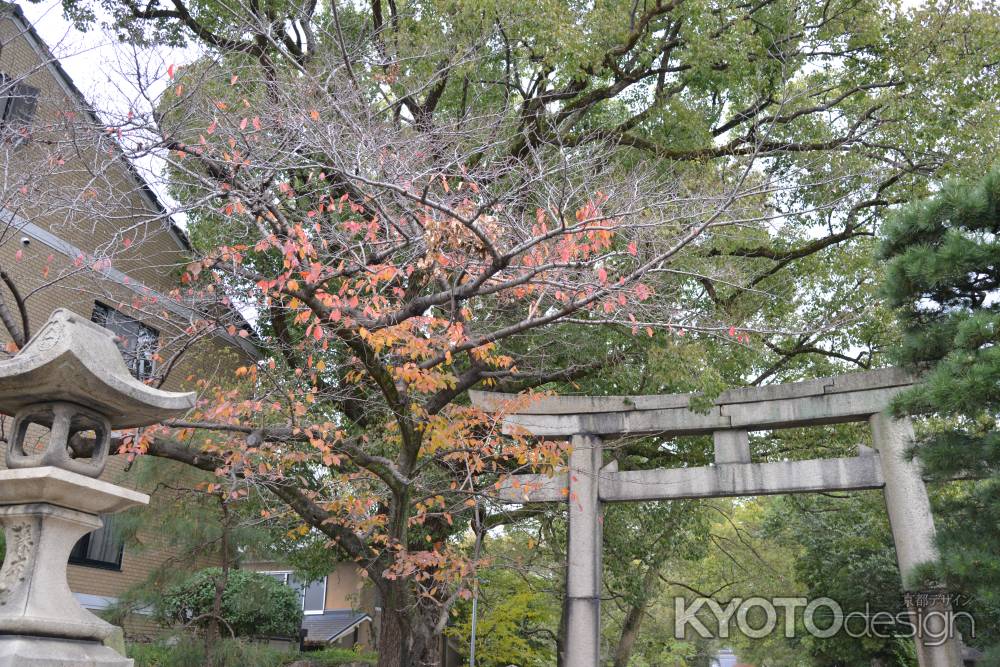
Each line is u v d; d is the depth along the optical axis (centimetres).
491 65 1320
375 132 797
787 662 2442
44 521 462
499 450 1010
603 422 1252
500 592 1617
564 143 1298
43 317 1278
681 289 1195
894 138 1267
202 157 710
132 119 703
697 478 1197
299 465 1095
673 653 2553
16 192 789
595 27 1178
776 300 1370
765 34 1225
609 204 909
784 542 2173
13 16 1113
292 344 1086
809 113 1316
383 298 777
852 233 1381
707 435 1336
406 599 868
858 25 1239
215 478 1096
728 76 1209
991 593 746
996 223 888
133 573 1514
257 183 720
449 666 1945
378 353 770
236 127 759
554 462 959
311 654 1652
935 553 1037
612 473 1238
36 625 438
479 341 761
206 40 1202
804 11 1268
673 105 1216
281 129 771
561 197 737
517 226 739
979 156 1188
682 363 1075
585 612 1155
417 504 921
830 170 1173
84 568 1417
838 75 1339
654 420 1231
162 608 1204
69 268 905
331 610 2316
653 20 1318
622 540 1484
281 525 1198
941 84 1198
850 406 1152
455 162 750
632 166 1212
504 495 1214
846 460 1140
